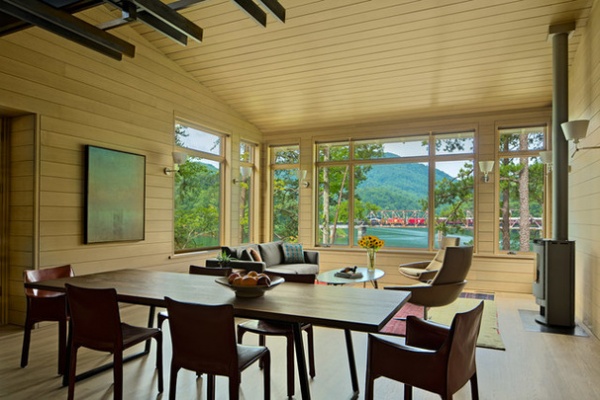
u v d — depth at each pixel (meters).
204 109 6.37
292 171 7.91
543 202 6.23
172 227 5.70
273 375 3.01
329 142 7.64
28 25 2.61
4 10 2.23
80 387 2.76
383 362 1.95
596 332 4.02
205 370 1.99
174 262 5.74
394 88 5.96
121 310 4.86
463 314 1.77
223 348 1.94
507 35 4.55
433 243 6.83
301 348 2.10
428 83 5.75
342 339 3.87
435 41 4.77
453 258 4.10
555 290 4.31
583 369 3.15
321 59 5.37
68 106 4.30
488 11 4.18
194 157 6.34
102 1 2.33
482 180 6.44
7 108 3.80
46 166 4.09
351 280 4.79
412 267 5.93
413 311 5.01
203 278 3.06
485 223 6.39
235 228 7.12
